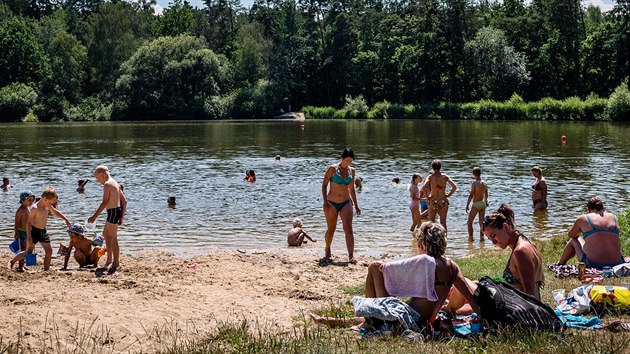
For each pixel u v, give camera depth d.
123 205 13.39
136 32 126.25
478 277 11.86
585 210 21.31
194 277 12.52
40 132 67.00
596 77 96.00
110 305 10.05
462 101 104.25
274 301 10.82
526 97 101.31
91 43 113.12
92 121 99.81
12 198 23.84
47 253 13.45
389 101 111.81
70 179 29.17
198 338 8.48
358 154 40.59
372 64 110.75
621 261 11.31
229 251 15.77
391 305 7.91
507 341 7.15
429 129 68.06
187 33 131.62
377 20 121.12
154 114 103.62
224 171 32.34
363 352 7.13
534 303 7.69
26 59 107.69
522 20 106.50
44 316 9.23
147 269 13.24
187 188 26.53
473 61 99.88
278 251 15.80
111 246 13.23
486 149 43.19
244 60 118.56
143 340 8.45
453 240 17.39
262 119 103.81
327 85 115.81
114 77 110.81
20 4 149.62
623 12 91.38
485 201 17.73
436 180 17.81
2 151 43.62
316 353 7.20
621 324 7.77
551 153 39.78
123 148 46.28
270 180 28.89
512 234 8.38
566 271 11.48
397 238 17.42
